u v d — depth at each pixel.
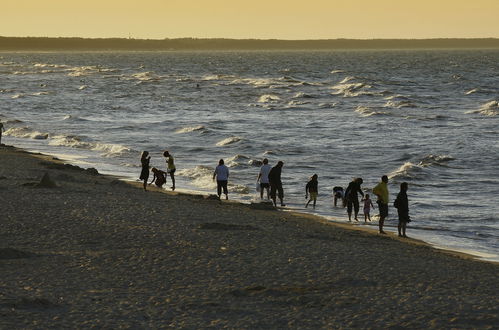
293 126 180.38
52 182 76.50
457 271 46.69
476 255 58.97
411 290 40.75
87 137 152.50
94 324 33.38
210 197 80.12
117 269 44.31
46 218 59.62
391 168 118.56
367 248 53.28
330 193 90.94
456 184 102.75
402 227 64.62
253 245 51.88
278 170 79.31
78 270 43.78
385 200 65.44
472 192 95.69
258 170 113.88
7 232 54.41
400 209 64.25
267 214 70.25
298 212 76.69
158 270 44.31
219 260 47.06
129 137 156.50
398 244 57.81
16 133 158.12
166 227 57.56
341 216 75.75
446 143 147.62
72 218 59.91
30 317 33.97
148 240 52.56
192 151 136.88
